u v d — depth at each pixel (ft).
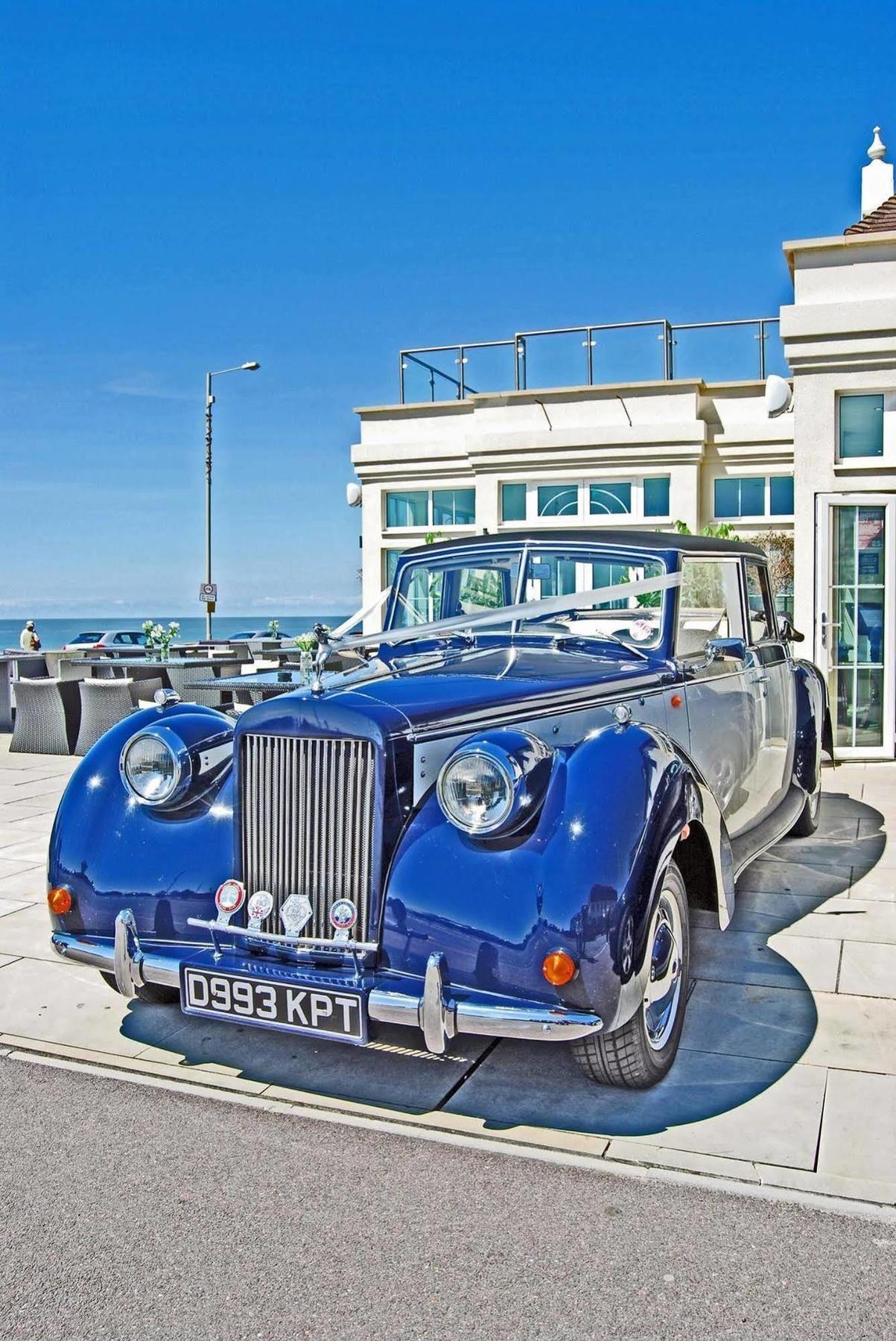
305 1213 8.50
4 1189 8.91
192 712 12.16
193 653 56.39
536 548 14.97
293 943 10.03
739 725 15.60
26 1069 11.30
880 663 28.60
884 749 28.73
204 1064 11.35
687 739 13.43
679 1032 10.93
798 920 15.69
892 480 27.89
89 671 43.70
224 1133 9.84
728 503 49.93
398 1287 7.55
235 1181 9.00
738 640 14.34
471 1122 9.96
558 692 11.46
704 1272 7.66
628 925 9.20
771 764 17.63
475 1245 8.04
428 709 10.39
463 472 51.93
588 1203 8.57
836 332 27.91
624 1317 7.18
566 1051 11.51
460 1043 11.76
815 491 28.48
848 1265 7.71
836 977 13.39
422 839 9.95
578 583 14.61
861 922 15.52
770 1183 8.79
